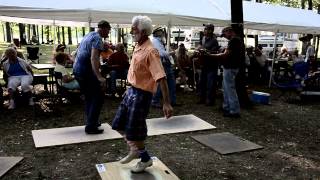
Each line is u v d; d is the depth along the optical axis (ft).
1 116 21.33
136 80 11.47
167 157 14.88
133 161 13.96
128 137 11.90
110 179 12.30
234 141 17.06
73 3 25.40
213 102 25.55
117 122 12.10
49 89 30.22
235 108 22.09
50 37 121.90
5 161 14.03
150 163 12.82
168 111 11.44
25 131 18.31
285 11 40.65
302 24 36.78
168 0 30.04
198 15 28.94
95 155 14.97
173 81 24.70
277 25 34.78
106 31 16.11
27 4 23.75
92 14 25.50
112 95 27.40
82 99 25.71
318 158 15.30
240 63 22.00
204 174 13.23
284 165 14.35
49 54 64.34
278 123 21.30
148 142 16.83
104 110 23.36
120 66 27.45
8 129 18.65
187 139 17.48
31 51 44.06
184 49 32.53
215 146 16.19
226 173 13.37
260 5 40.47
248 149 15.92
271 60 39.32
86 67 16.31
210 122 20.85
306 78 30.32
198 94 29.58
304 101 28.60
